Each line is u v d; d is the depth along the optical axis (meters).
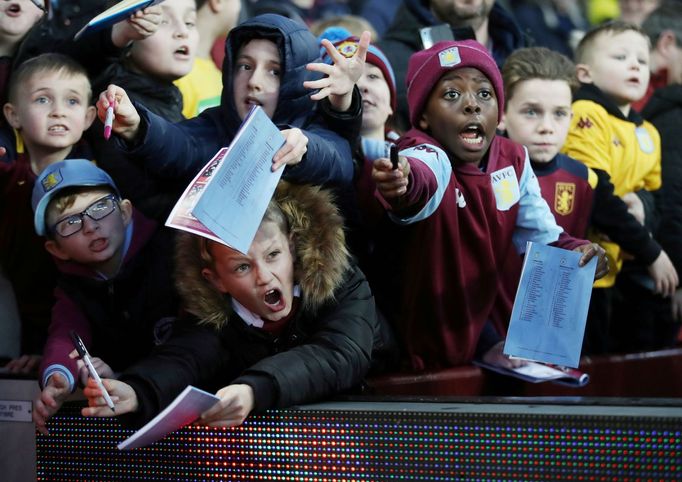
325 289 4.20
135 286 4.93
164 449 4.21
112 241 4.81
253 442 4.04
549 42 8.27
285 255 4.18
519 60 5.69
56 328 4.73
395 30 6.41
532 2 8.30
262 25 4.75
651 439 3.49
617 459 3.53
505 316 5.28
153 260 4.93
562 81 5.64
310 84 4.36
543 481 3.63
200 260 4.23
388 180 4.04
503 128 5.75
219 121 4.88
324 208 4.25
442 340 5.03
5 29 5.41
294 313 4.28
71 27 5.19
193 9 5.41
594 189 5.89
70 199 4.77
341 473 3.91
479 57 4.80
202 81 6.08
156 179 4.88
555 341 4.29
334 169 4.50
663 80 7.55
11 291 5.35
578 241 4.97
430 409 3.82
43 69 5.05
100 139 5.21
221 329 4.26
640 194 6.57
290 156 3.99
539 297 4.29
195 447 4.15
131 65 5.34
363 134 5.48
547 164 5.65
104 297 4.88
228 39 4.82
